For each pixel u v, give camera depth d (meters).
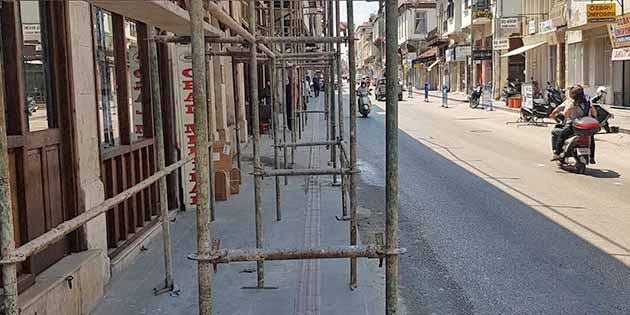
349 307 5.09
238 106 16.56
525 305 5.35
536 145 16.50
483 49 42.97
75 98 5.20
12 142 4.17
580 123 11.89
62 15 5.02
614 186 10.56
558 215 8.55
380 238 3.23
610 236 7.44
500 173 12.15
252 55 5.57
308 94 42.38
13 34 4.29
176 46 8.33
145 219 7.28
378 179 12.05
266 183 11.16
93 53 5.68
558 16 29.09
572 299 5.46
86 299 4.90
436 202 9.60
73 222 3.02
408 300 5.54
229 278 5.84
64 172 5.08
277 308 5.07
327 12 11.72
